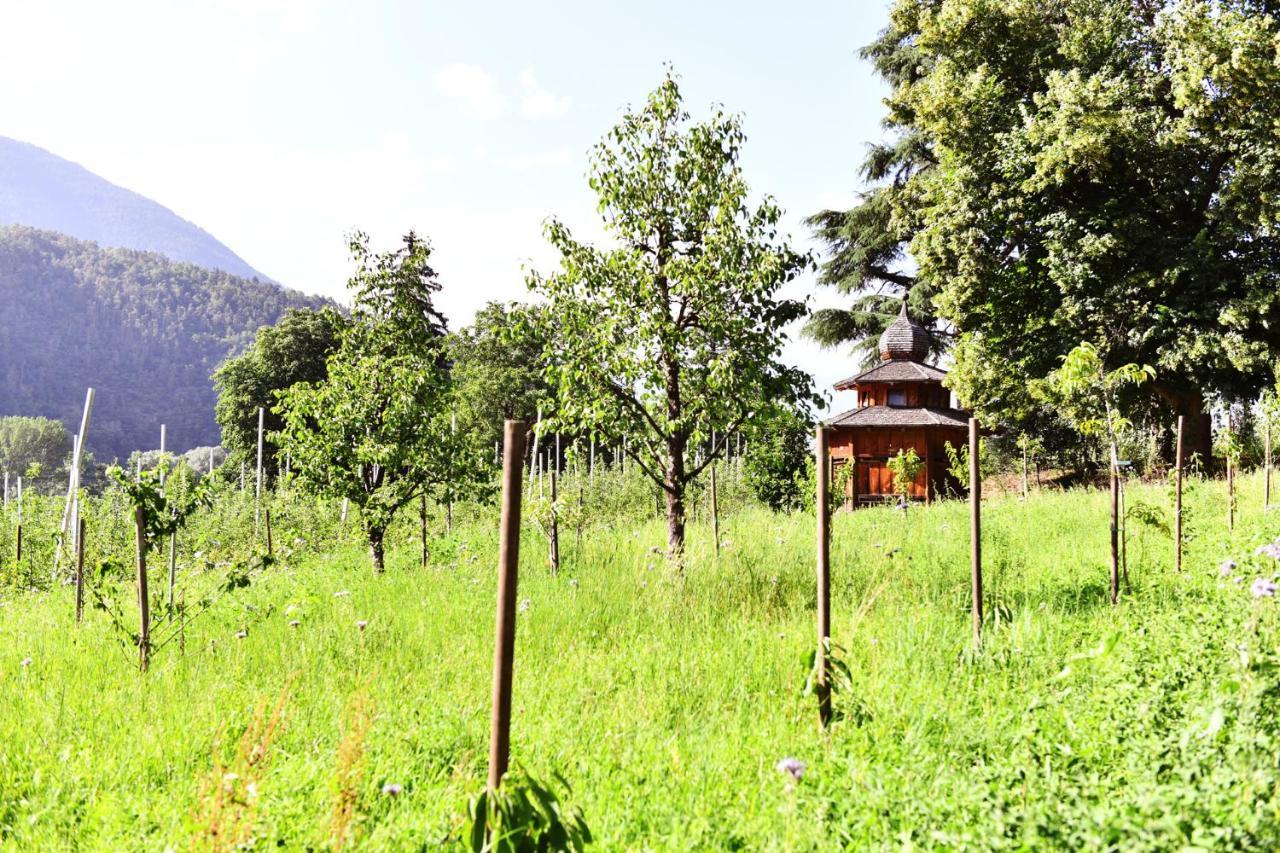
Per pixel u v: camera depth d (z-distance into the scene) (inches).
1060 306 1015.0
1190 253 946.7
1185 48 911.0
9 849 176.1
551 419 462.6
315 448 552.4
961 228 1047.6
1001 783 154.3
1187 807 128.5
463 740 221.6
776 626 333.7
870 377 1235.9
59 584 598.2
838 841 145.8
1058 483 1195.9
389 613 378.0
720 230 438.3
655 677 271.4
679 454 460.8
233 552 741.9
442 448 565.3
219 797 153.1
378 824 169.0
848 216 1637.6
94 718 254.2
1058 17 1101.7
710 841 154.2
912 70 1545.3
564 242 450.9
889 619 326.3
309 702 257.4
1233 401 1031.6
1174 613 267.3
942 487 1174.3
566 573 464.1
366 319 578.6
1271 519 490.9
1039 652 259.0
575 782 188.2
